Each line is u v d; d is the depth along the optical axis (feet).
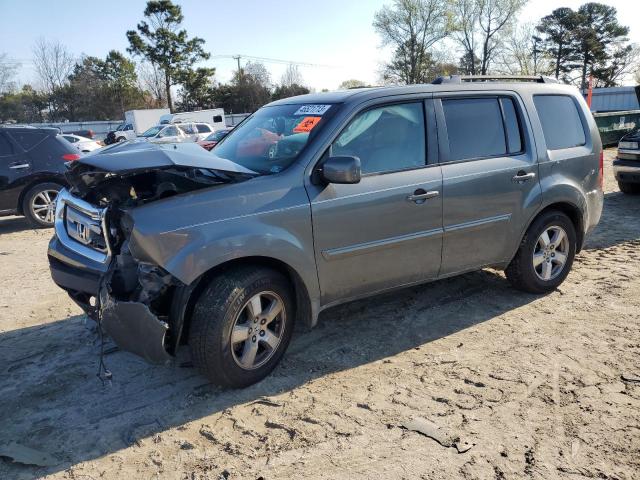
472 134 14.57
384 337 14.19
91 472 9.40
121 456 9.80
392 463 9.34
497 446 9.68
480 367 12.45
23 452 9.93
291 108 14.29
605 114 57.98
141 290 10.81
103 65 212.84
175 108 195.11
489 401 11.07
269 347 12.00
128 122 135.03
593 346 13.24
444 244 14.11
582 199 16.76
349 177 11.50
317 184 12.10
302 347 13.73
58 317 16.33
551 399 11.05
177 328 10.69
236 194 11.22
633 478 8.80
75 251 12.35
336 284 12.66
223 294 10.87
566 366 12.33
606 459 9.27
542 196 15.66
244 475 9.18
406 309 15.87
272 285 11.62
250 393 11.66
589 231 17.62
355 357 13.16
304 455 9.62
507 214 15.06
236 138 14.78
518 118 15.55
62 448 10.06
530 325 14.61
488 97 15.08
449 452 9.57
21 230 30.66
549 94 16.60
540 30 228.63
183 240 10.46
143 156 10.89
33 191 30.25
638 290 16.74
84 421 10.89
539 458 9.34
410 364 12.73
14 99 192.85
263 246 11.18
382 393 11.51
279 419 10.71
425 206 13.47
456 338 14.01
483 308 15.84
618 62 228.02
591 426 10.15
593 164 17.22
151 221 10.39
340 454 9.62
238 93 206.69
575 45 222.48
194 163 10.96
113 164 10.52
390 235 13.09
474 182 14.24
